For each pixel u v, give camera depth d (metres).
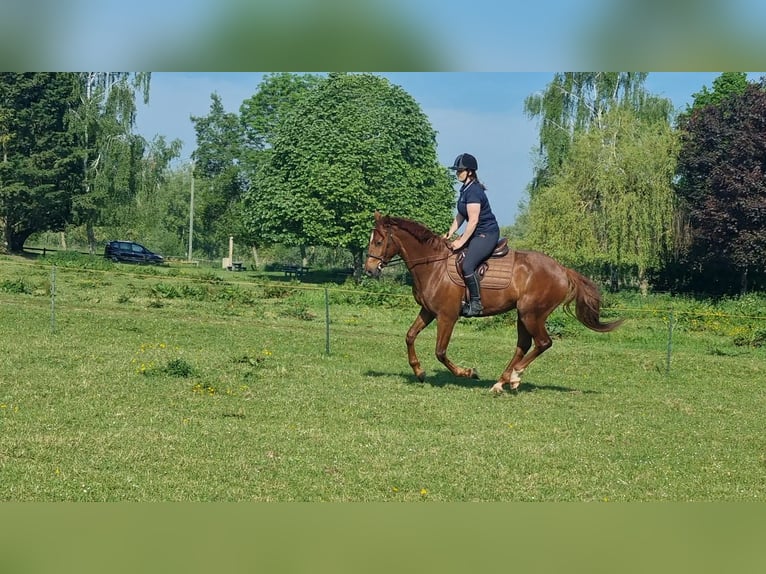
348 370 15.01
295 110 58.91
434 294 13.13
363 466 8.66
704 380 16.67
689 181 48.47
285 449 9.14
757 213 43.28
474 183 13.01
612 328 13.45
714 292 50.50
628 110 49.50
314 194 56.44
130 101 63.94
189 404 11.20
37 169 59.38
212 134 86.25
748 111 45.06
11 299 23.34
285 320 24.08
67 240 94.06
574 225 46.56
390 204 57.78
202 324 20.78
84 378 12.41
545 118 58.25
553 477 8.61
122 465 8.31
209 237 89.88
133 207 67.31
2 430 9.29
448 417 11.16
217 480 8.02
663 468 9.18
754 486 8.70
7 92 58.97
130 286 30.58
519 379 13.34
